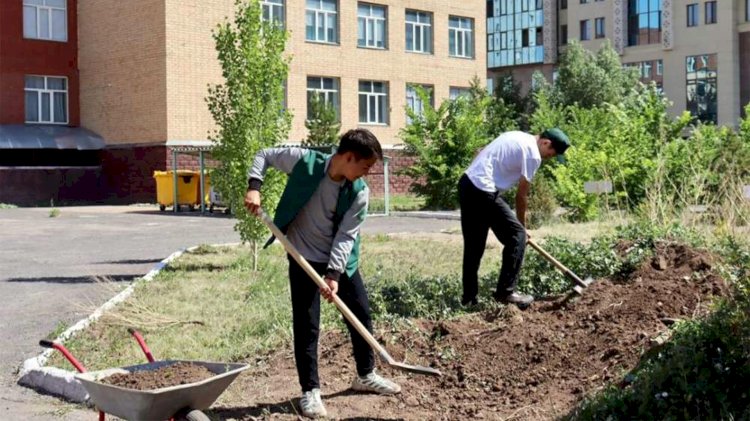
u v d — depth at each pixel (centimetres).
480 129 2677
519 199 765
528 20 6588
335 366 646
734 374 491
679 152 1712
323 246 558
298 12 3441
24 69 3297
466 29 4072
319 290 559
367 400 573
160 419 447
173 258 1353
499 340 641
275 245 1523
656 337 584
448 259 1252
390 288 842
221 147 1209
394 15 3766
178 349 732
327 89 3572
